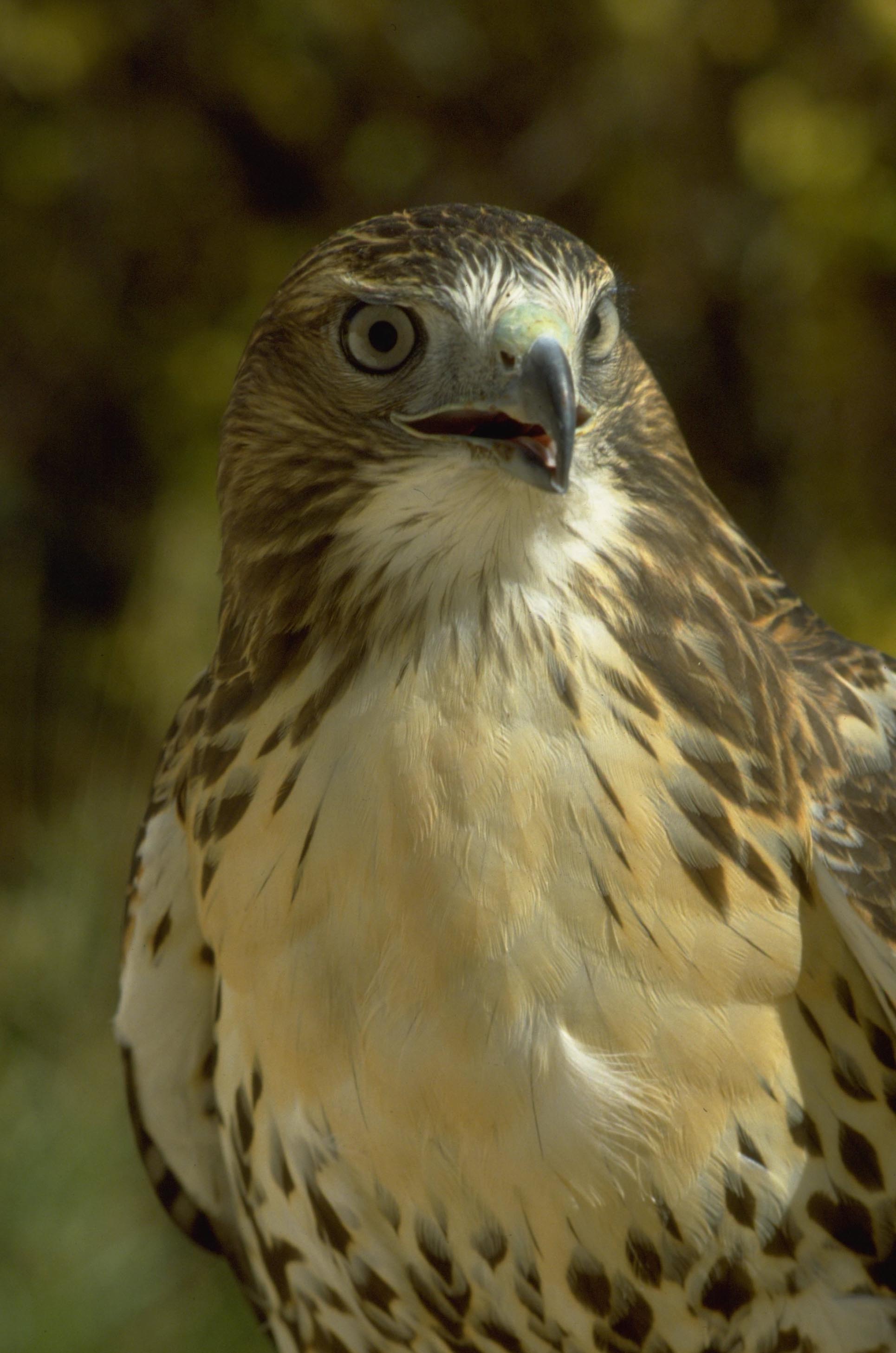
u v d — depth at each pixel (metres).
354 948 5.29
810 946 5.42
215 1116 7.12
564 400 5.11
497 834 5.16
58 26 14.33
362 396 5.38
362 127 15.01
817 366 14.63
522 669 5.25
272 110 14.85
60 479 15.59
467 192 15.01
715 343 14.87
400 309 5.30
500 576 5.28
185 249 15.21
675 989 5.22
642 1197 5.38
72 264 15.17
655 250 14.72
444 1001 5.22
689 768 5.25
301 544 5.52
